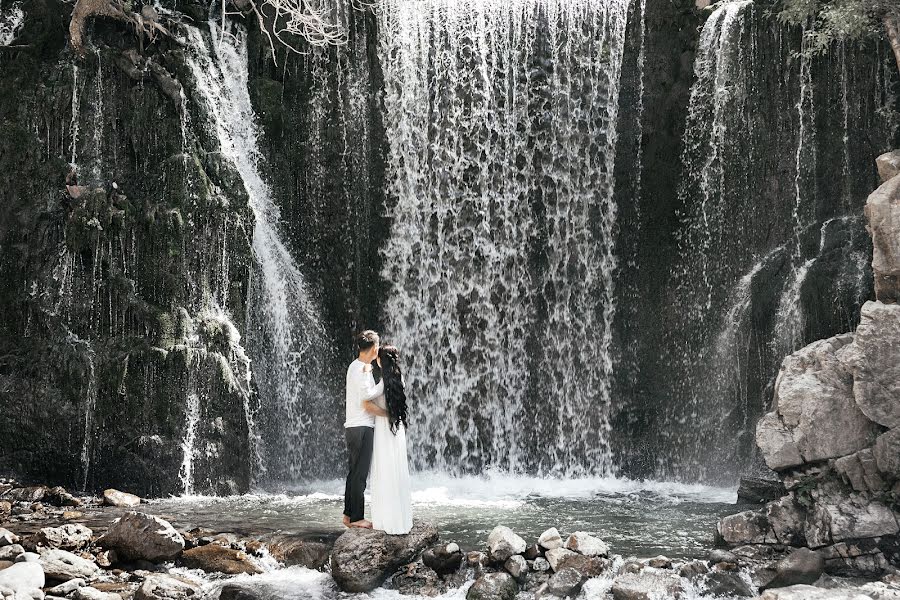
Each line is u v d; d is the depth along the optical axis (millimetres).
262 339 15492
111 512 12117
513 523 11320
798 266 14578
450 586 8625
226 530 10547
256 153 16625
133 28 15555
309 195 16844
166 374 13797
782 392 10188
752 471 14398
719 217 15555
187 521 11250
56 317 14305
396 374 9242
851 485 9453
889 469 9219
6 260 14617
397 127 17125
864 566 8828
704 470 15109
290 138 16859
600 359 16453
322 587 8703
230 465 14109
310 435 15984
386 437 9172
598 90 16781
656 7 16328
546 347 16734
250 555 9648
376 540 8836
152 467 13625
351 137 17000
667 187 16125
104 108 15188
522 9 16969
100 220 14391
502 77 17000
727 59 15492
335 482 15742
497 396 16734
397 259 17016
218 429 14047
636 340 16219
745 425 14617
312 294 16562
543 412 16594
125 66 15188
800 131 14820
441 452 16719
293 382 15906
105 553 9648
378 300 16969
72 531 10055
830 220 14398
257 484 14609
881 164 11398
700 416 15281
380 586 8727
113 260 14305
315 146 16906
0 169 14859
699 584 8328
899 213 10211
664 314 15969
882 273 10320
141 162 15016
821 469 9820
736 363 14820
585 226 16750
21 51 15352
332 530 10555
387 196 17062
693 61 15961
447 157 17047
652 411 15883
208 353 14156
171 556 9453
